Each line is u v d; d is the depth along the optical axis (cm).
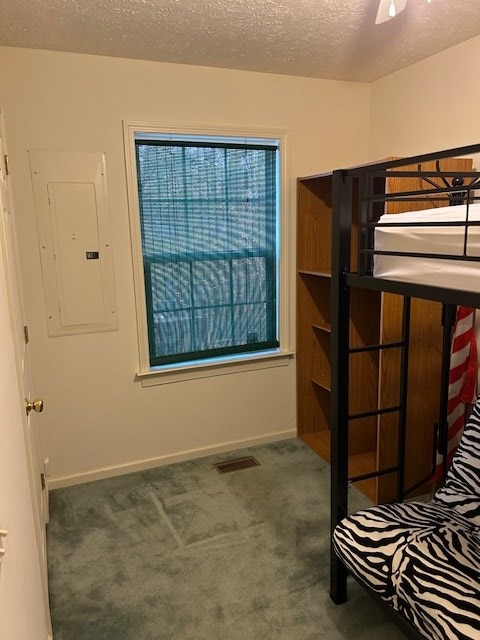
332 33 221
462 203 234
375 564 158
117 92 250
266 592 191
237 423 314
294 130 293
